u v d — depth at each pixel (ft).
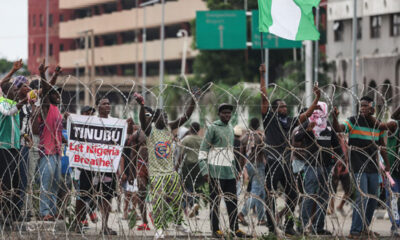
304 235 66.64
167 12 459.32
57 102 69.56
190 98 65.92
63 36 556.51
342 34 296.10
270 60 339.98
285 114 72.49
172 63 475.31
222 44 262.26
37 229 61.00
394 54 260.83
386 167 73.26
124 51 498.69
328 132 72.90
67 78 62.69
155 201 66.03
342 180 92.63
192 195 63.41
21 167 70.74
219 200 63.46
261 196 82.38
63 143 72.90
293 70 293.23
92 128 63.46
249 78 338.13
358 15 282.36
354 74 177.37
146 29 493.77
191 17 441.68
